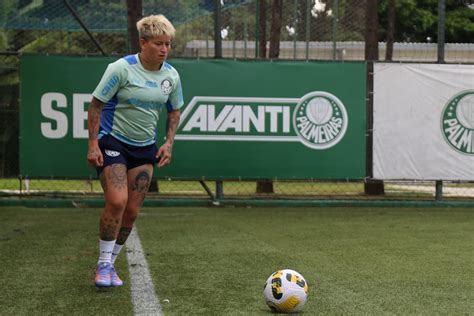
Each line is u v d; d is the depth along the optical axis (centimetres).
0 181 2130
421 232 1283
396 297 723
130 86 724
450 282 807
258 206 1741
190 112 1673
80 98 1645
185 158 1673
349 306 678
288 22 2647
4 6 1923
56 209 1648
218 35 1691
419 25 4778
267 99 1698
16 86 1669
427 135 1744
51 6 1942
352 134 1723
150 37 715
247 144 1694
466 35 4941
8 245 1079
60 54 1638
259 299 706
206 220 1450
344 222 1438
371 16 2359
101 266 746
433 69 1742
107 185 731
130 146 746
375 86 1727
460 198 1844
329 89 1714
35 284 779
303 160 1711
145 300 699
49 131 1642
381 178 1733
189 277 827
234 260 953
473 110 1755
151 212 1603
